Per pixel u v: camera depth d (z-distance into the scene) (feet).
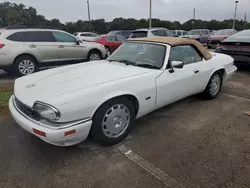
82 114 7.63
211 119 11.64
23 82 9.39
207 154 8.50
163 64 10.63
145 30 37.63
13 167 7.76
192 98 14.87
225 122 11.28
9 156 8.38
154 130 10.44
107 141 8.84
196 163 7.95
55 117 7.18
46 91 7.91
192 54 12.59
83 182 7.06
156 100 10.32
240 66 24.13
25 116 7.89
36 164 7.93
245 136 9.87
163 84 10.32
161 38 12.36
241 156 8.36
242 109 12.98
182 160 8.13
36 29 21.97
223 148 8.91
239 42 21.44
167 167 7.75
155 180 7.11
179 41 11.83
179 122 11.29
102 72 9.77
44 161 8.09
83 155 8.46
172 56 11.13
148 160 8.14
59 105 7.14
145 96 9.66
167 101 11.07
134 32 39.29
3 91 16.16
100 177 7.27
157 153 8.58
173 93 11.13
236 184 6.94
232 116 12.00
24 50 21.02
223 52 23.00
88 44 25.89
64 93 7.58
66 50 23.80
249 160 8.12
